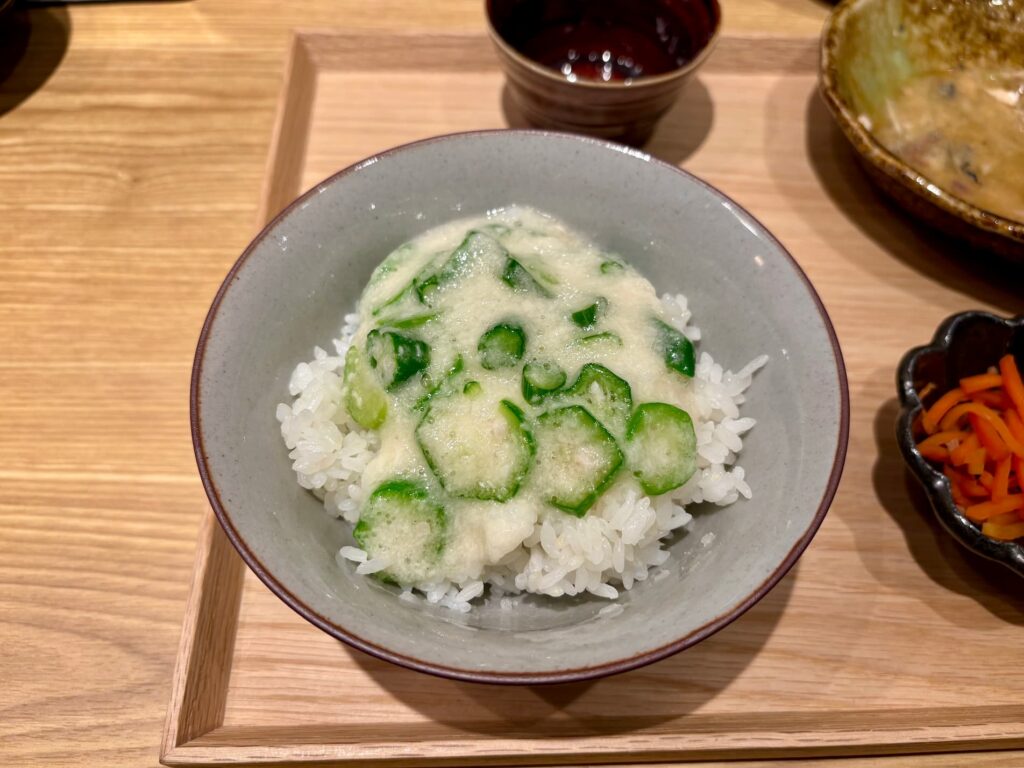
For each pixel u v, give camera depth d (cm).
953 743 20
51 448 24
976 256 27
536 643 18
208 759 19
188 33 33
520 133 24
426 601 20
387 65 32
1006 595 22
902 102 30
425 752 19
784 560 17
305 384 21
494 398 20
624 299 22
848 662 21
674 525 21
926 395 23
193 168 29
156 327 26
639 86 26
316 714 20
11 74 32
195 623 20
